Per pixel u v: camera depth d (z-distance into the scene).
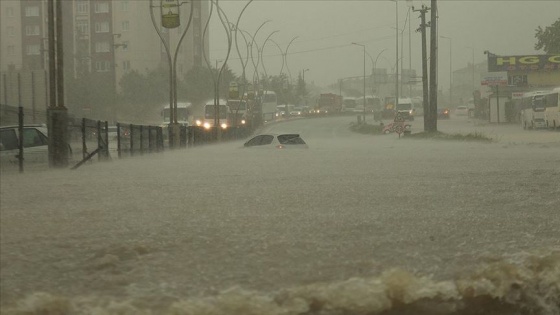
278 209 19.28
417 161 46.34
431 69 127.44
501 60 169.50
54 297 9.78
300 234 15.12
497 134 120.50
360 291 10.88
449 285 11.45
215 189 24.92
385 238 14.91
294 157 55.22
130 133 65.19
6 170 39.12
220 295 10.30
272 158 52.66
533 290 12.26
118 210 18.64
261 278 11.29
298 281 11.14
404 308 11.12
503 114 174.12
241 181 29.36
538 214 19.14
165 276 11.19
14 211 18.17
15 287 10.29
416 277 11.67
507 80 169.62
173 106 97.00
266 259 12.57
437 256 13.24
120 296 10.09
